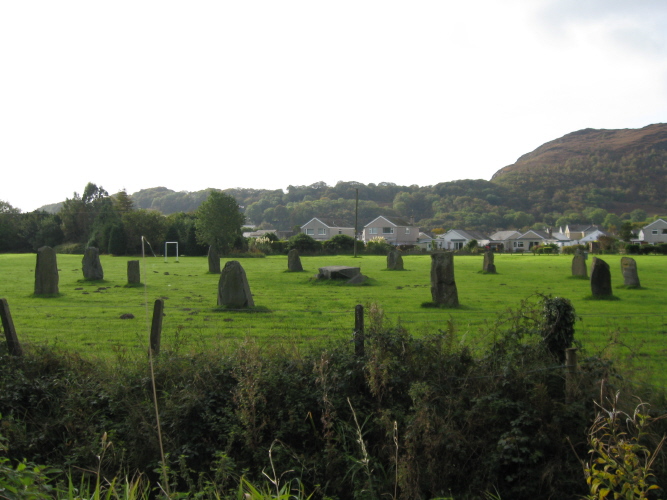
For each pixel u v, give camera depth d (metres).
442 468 5.86
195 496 5.11
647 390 6.54
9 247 65.00
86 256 24.28
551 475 5.58
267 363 7.11
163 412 6.54
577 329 11.61
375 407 6.57
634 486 4.28
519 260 47.22
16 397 7.02
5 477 4.01
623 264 21.77
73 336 11.18
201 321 12.99
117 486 5.62
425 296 18.75
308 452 6.34
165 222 60.00
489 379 6.53
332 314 14.05
